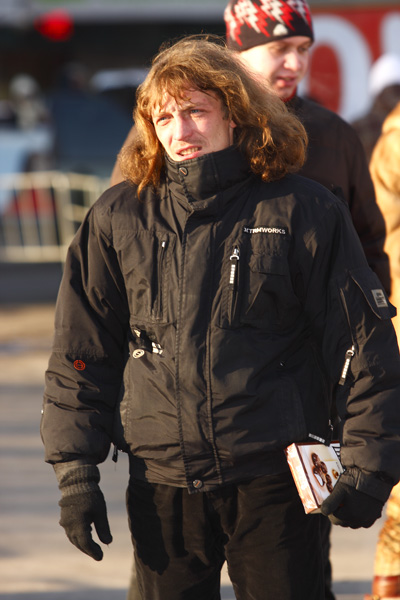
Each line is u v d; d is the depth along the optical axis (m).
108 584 11.66
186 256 7.13
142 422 7.23
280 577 7.19
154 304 7.19
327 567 9.71
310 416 7.18
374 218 9.52
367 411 6.99
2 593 11.41
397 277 10.27
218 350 7.00
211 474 7.07
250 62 9.43
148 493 7.37
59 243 29.72
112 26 54.59
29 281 30.22
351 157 9.30
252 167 7.21
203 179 7.10
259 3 9.28
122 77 42.97
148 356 7.25
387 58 20.33
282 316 7.14
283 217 7.12
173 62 7.10
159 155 7.42
